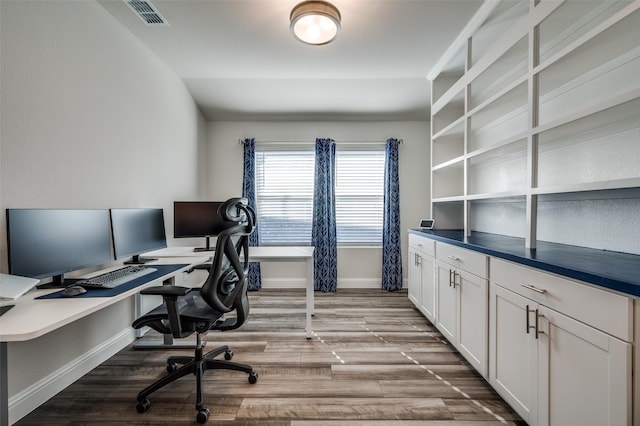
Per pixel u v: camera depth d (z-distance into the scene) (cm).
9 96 142
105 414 150
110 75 210
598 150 165
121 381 180
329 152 384
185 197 329
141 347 222
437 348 222
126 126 228
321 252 379
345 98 350
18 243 128
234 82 323
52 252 143
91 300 125
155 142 269
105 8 202
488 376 164
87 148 189
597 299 98
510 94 192
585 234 171
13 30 144
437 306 237
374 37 236
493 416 149
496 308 157
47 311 112
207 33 232
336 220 400
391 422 145
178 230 283
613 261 124
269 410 154
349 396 165
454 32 229
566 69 158
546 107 200
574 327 107
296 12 190
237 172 396
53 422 145
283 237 399
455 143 315
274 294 364
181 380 181
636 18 109
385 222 384
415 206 396
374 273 396
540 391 123
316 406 157
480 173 292
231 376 185
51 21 163
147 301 254
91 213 169
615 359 92
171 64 285
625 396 89
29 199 152
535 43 160
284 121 396
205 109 370
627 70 144
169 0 194
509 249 160
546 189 150
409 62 278
